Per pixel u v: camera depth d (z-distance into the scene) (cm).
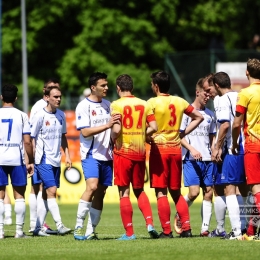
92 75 3177
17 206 3353
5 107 3334
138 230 3675
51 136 3491
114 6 10388
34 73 10475
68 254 2634
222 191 3219
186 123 3353
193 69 7731
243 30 12606
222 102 3025
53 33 10556
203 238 3102
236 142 2975
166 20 10475
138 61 10400
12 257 2591
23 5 7588
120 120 3058
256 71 2970
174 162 3138
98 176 3142
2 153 3303
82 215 3141
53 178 3478
